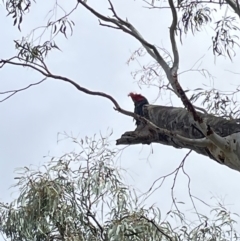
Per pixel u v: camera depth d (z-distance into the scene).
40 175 7.06
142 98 6.62
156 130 5.55
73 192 6.96
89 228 6.89
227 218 6.57
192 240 6.47
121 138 6.43
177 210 6.50
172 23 6.12
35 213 6.86
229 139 5.38
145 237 6.43
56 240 6.92
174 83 5.66
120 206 6.74
